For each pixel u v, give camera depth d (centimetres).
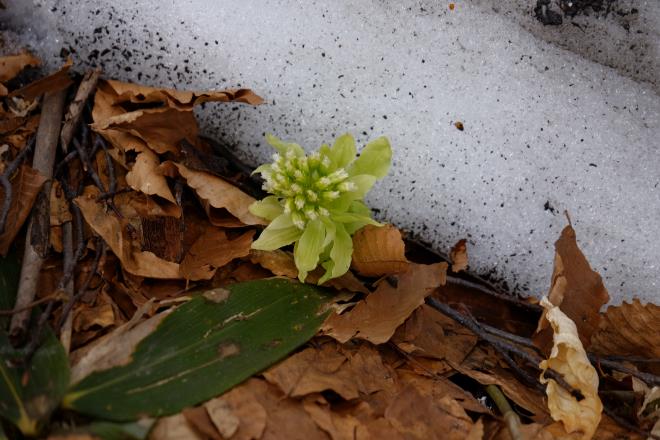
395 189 81
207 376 69
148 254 73
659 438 73
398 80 82
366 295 75
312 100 81
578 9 84
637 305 77
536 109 83
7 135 77
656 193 82
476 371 75
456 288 81
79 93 78
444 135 81
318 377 70
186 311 71
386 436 69
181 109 75
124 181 77
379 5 82
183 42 81
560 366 73
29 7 80
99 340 71
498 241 81
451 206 81
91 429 66
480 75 83
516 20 84
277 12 81
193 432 67
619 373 77
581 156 82
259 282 74
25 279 71
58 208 75
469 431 70
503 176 81
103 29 80
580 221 82
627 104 84
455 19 83
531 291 82
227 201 75
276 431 68
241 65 81
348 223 74
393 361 74
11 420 66
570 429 72
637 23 84
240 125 81
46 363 68
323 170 73
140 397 68
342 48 82
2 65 78
